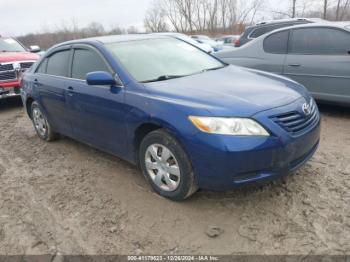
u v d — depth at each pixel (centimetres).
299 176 389
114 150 416
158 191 366
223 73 413
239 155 295
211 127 301
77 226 336
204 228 316
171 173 345
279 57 634
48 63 528
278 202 344
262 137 299
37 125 586
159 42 461
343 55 553
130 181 410
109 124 400
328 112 621
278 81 389
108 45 424
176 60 431
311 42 593
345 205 333
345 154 441
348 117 588
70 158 498
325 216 319
